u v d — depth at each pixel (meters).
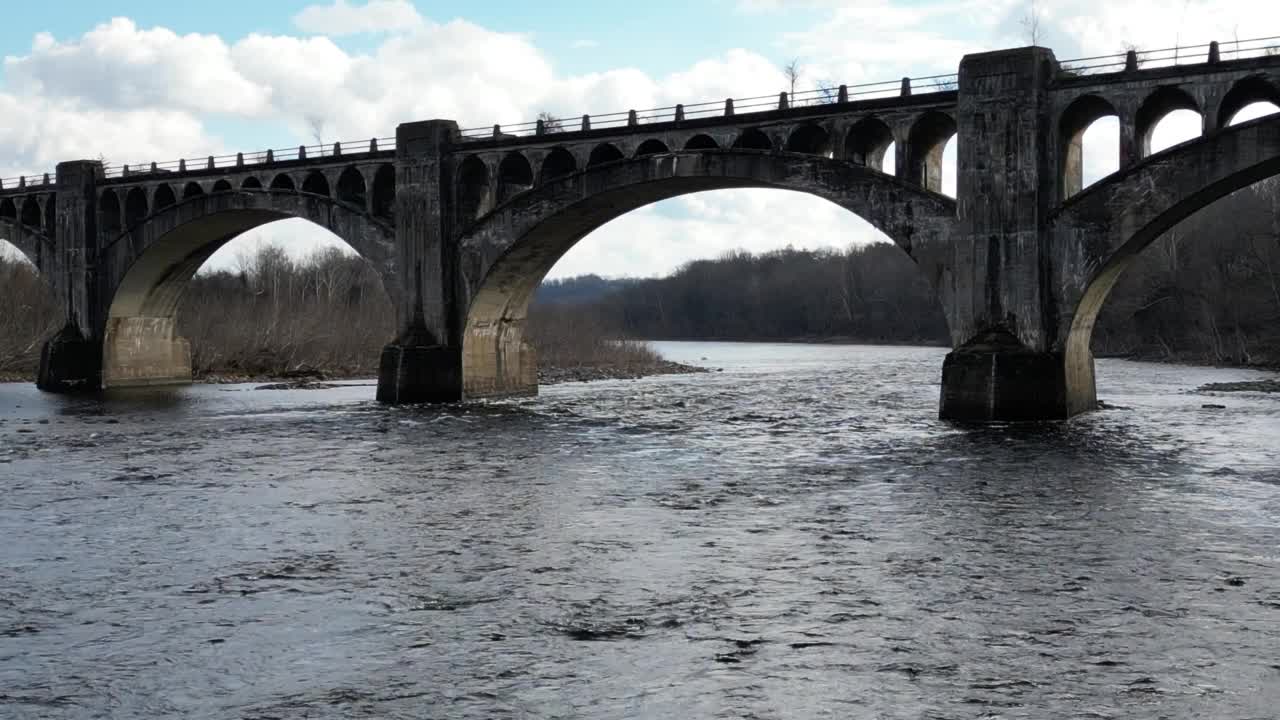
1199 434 37.09
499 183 49.06
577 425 43.72
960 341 39.38
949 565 19.81
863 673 14.21
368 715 13.05
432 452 35.78
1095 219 37.12
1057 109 37.72
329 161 53.12
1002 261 38.28
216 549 21.73
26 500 27.31
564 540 22.28
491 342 53.47
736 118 42.97
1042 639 15.48
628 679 14.10
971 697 13.34
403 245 50.91
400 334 51.47
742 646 15.36
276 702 13.48
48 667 14.79
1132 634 15.64
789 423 44.28
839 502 26.25
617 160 45.34
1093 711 12.87
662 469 31.89
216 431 42.09
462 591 18.41
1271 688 13.51
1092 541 21.64
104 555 21.28
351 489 28.75
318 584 18.95
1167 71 35.66
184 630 16.39
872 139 42.91
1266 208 100.62
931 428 40.00
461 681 14.12
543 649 15.33
